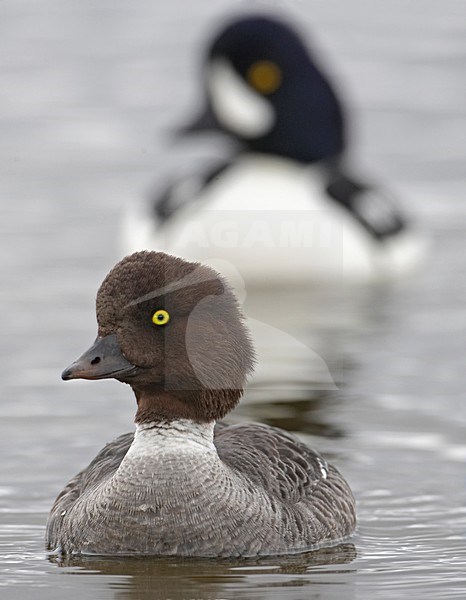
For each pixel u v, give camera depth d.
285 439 10.73
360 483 11.54
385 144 24.62
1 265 18.77
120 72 28.25
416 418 13.09
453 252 20.38
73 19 31.45
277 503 9.92
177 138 21.11
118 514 9.68
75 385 14.18
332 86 21.16
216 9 31.89
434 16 31.80
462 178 23.17
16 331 16.00
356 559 9.83
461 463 11.98
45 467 11.93
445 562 9.80
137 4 32.59
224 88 20.97
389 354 15.22
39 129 24.94
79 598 9.08
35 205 21.47
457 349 15.45
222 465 9.83
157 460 9.73
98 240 19.98
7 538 10.31
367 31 30.69
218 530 9.63
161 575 9.43
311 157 20.81
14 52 29.25
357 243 19.41
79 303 17.12
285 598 9.08
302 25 28.55
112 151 23.88
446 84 27.59
